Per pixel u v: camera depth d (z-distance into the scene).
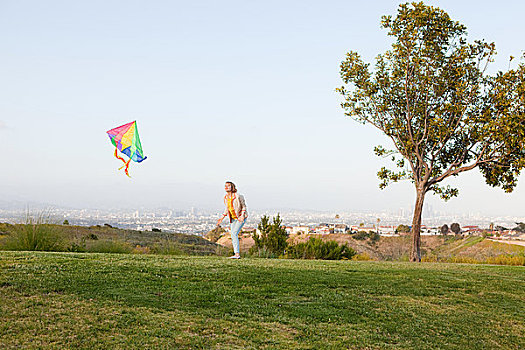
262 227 19.88
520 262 18.89
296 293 8.21
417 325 7.19
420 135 18.48
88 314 5.94
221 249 18.88
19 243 13.35
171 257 11.15
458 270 11.99
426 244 46.69
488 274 11.59
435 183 18.34
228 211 12.02
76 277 7.67
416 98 17.88
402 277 10.38
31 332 5.19
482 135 16.22
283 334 6.16
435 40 17.64
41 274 7.65
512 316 8.15
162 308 6.58
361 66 18.61
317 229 65.06
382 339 6.45
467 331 7.21
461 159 17.91
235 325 6.25
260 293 7.95
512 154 16.44
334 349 5.84
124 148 10.12
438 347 6.43
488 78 17.36
